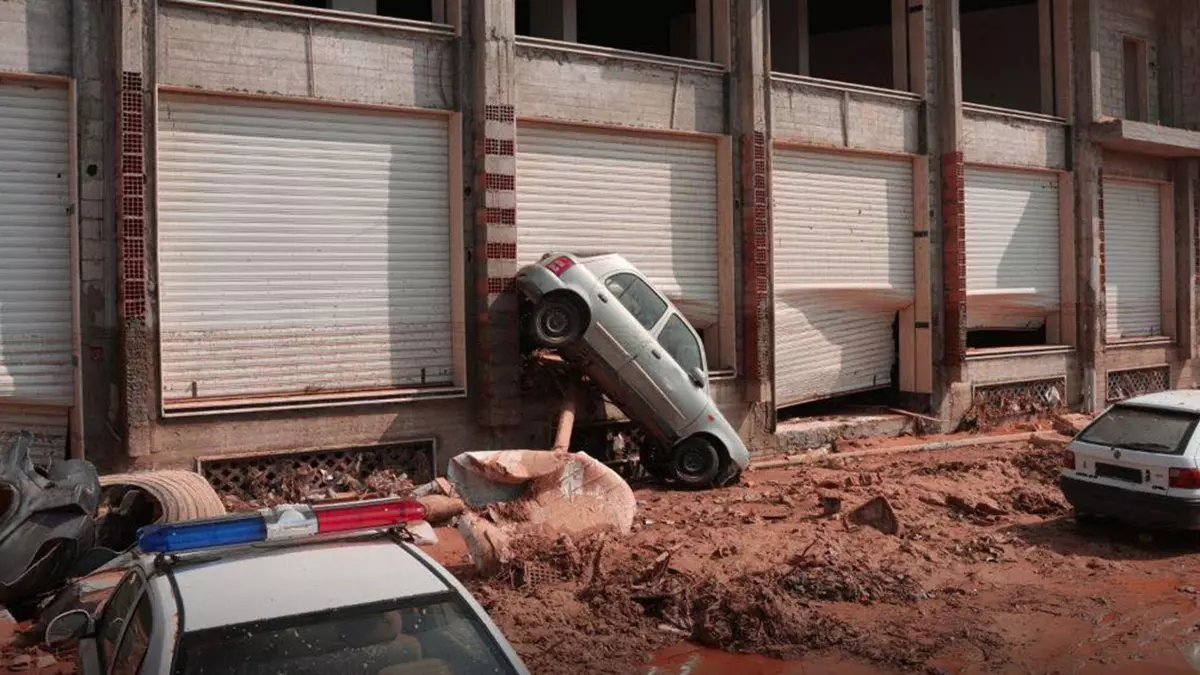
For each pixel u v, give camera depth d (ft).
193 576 14.89
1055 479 46.73
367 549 16.08
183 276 38.47
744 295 52.06
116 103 36.52
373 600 14.34
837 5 71.97
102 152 36.65
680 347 45.01
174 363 38.37
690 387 44.19
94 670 15.80
